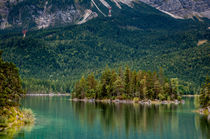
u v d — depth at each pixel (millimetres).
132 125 84500
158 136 69000
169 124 86125
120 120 94000
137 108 132125
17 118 79938
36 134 68625
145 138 66812
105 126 82750
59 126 81812
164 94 170875
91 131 75188
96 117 101062
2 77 78562
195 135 69875
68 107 137875
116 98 175625
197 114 110250
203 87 120062
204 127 80875
